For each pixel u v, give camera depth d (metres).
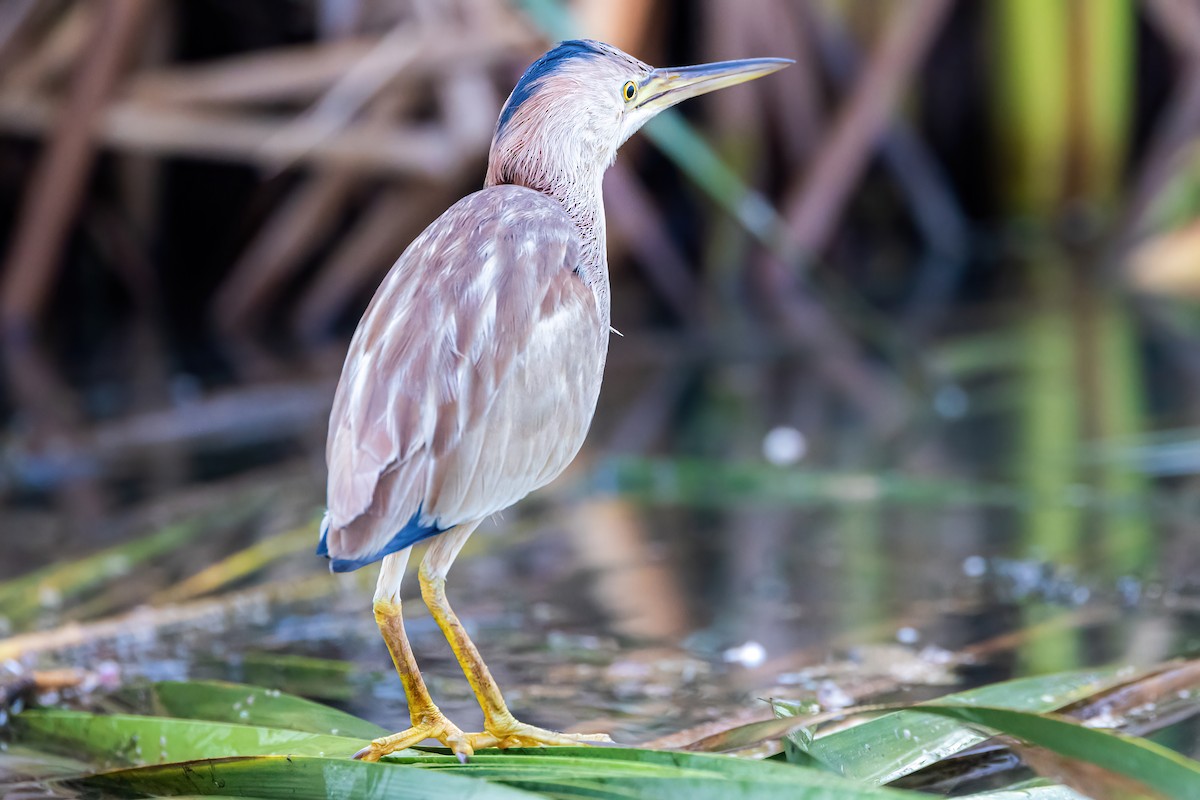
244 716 6.12
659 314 18.78
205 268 20.27
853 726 5.55
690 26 20.70
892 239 23.88
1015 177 24.20
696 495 10.75
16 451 12.22
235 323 18.55
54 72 17.25
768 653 7.44
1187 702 6.02
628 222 19.31
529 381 5.18
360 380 5.03
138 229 19.45
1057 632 7.57
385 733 5.81
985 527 9.61
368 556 4.83
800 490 10.58
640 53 18.38
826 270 21.14
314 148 16.77
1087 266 21.05
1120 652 7.20
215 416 13.44
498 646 7.64
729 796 4.40
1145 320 17.03
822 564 8.96
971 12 23.77
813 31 21.02
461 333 5.07
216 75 17.27
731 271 20.83
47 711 6.12
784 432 12.46
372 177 18.41
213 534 9.95
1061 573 8.56
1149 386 13.52
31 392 14.62
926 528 9.66
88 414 13.59
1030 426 12.24
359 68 16.56
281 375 15.29
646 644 7.64
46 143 17.47
